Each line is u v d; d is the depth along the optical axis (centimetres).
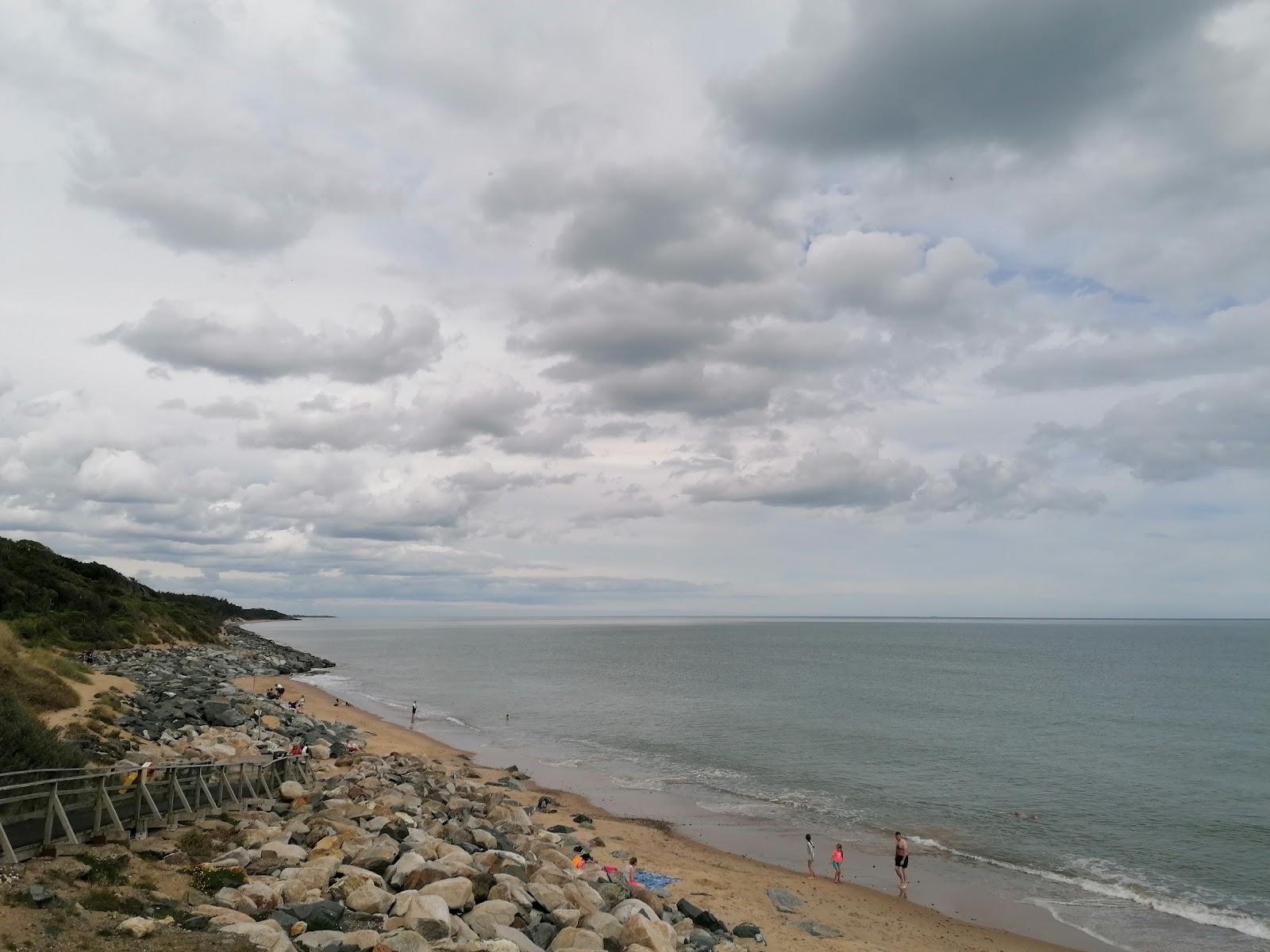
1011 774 4153
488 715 6209
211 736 3403
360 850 1773
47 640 6031
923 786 3838
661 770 4128
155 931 1169
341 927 1370
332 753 3778
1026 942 2075
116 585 10619
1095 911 2308
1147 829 3159
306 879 1555
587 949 1396
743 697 7338
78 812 1759
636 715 6169
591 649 16800
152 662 6706
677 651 15750
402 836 2078
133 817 1766
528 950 1375
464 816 2620
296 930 1303
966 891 2458
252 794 2300
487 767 4125
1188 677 10194
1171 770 4328
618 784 3803
